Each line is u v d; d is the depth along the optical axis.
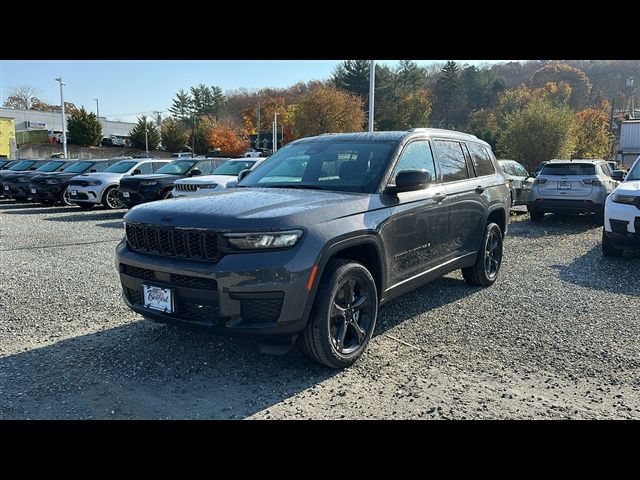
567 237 10.51
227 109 105.50
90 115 71.56
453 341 4.53
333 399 3.43
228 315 3.39
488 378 3.77
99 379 3.72
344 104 58.66
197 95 104.25
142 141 78.62
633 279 6.82
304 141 5.41
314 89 60.94
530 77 108.00
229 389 3.57
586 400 3.45
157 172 14.34
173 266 3.57
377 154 4.64
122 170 16.45
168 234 3.64
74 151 65.88
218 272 3.36
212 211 3.60
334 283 3.69
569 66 97.75
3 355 4.18
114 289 6.26
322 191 4.32
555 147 29.66
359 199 4.10
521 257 8.36
